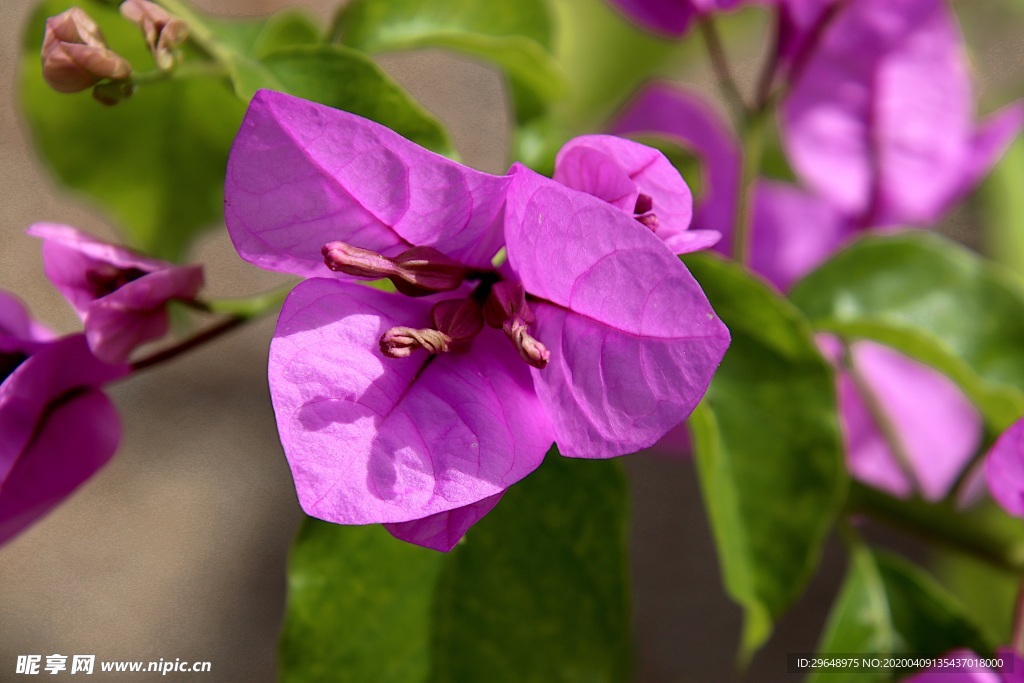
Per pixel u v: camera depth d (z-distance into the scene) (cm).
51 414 38
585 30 50
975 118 55
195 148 45
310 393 35
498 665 40
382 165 35
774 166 49
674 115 47
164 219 46
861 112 46
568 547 40
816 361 41
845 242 48
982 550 45
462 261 36
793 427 41
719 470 41
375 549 40
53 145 45
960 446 47
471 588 40
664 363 34
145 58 43
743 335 41
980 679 42
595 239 35
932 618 43
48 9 42
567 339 35
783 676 81
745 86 75
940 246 44
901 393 47
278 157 35
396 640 40
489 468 35
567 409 35
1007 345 44
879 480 46
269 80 38
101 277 38
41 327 40
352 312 36
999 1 65
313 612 40
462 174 35
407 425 35
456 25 43
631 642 40
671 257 34
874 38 45
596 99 51
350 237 36
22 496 39
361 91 38
